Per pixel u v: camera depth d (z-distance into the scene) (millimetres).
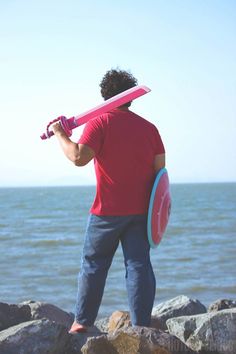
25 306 5578
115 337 4309
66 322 6348
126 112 4844
